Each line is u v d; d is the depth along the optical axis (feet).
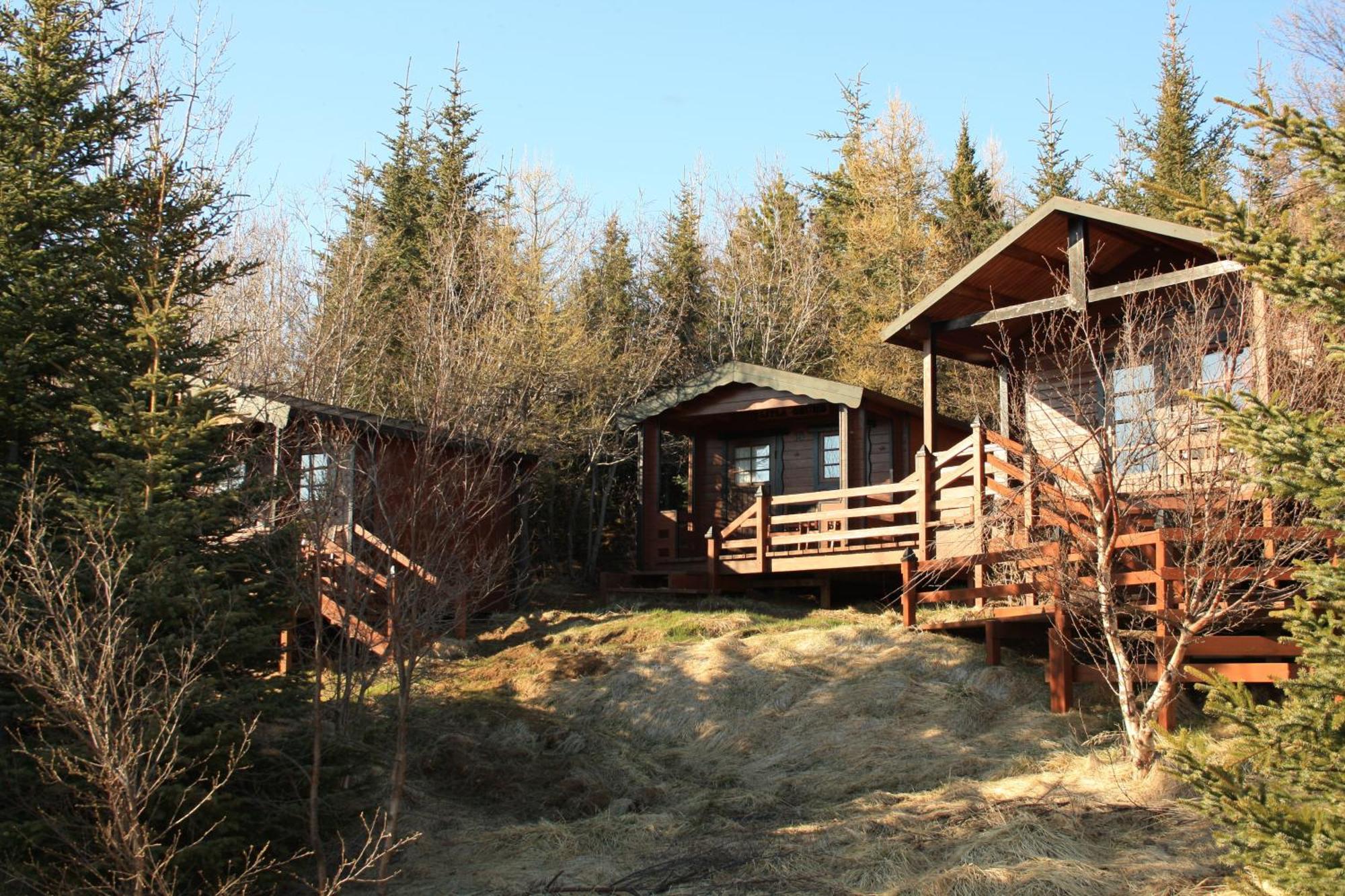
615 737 44.09
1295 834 18.65
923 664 44.96
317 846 29.17
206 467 33.63
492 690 48.96
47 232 36.04
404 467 56.90
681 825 34.58
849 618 53.67
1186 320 42.52
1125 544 36.35
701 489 73.20
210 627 30.01
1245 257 20.70
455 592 38.86
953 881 26.73
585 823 35.63
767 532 59.57
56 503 31.76
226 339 37.32
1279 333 40.29
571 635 54.80
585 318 91.97
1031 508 40.11
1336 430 19.71
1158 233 47.57
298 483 45.93
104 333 35.76
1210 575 33.19
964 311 57.26
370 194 111.86
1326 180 20.80
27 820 28.48
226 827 28.91
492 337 74.02
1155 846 28.35
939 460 51.96
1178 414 39.22
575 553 87.86
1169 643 35.04
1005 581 45.37
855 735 40.60
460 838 35.19
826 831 32.32
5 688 29.73
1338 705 19.49
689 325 106.22
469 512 53.62
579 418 81.82
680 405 68.39
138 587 29.48
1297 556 34.12
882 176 110.93
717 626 53.52
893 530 52.54
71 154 36.96
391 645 37.17
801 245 114.42
